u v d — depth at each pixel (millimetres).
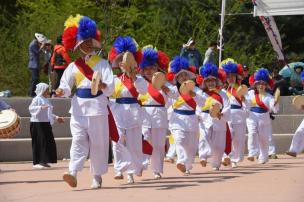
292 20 54875
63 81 18359
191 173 22891
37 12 46094
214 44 35438
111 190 18078
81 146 18125
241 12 52875
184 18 53188
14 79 42219
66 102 32375
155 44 48375
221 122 23812
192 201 15680
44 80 38562
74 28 18438
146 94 21359
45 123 26078
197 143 22719
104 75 18156
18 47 43062
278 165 25922
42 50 35344
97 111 18078
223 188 18188
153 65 21516
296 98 25797
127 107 19812
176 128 22188
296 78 38500
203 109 23844
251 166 25641
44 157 25969
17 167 26406
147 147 20156
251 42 53656
